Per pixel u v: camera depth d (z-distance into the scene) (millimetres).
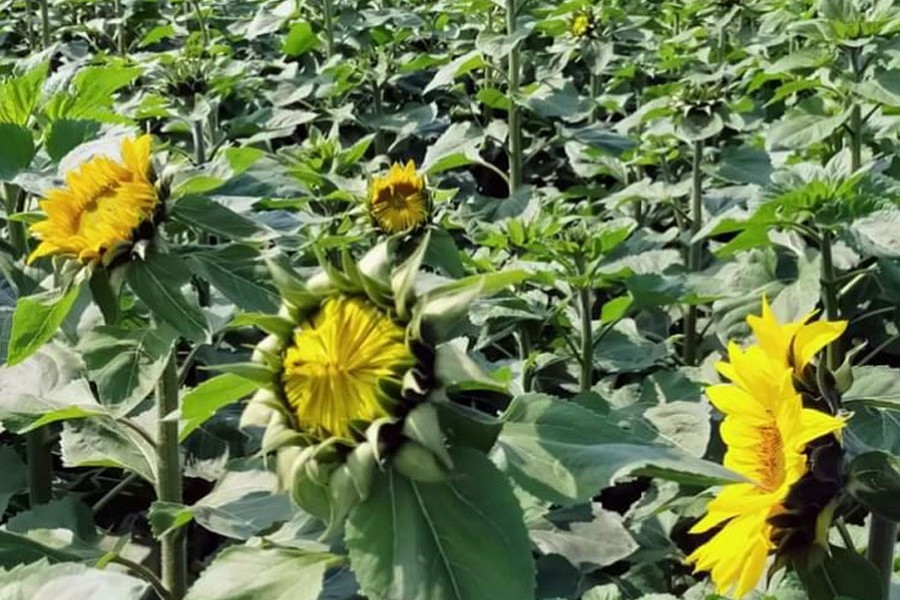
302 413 1268
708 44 7223
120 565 2477
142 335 2094
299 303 1327
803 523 1430
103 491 4008
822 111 4051
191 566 3699
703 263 5086
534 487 1273
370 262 1323
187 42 6992
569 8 6352
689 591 2850
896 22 3879
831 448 1429
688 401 3256
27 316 2012
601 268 3674
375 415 1241
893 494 1410
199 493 4039
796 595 1799
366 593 1186
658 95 5805
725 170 4766
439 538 1205
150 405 2764
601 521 2910
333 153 4520
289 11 7234
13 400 2381
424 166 5246
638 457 1247
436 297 1273
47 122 2848
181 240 3232
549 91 5445
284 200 3434
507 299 3377
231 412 3621
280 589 1496
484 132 5512
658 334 4574
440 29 7883
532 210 4453
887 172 4301
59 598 1371
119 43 8242
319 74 6648
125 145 2066
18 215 2205
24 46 8938
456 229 5141
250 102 6555
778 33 6836
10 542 2232
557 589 2930
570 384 3961
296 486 1259
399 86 7246
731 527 1449
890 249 2891
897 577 2133
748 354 1505
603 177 6582
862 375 2365
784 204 3010
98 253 1968
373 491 1229
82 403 2400
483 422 1261
